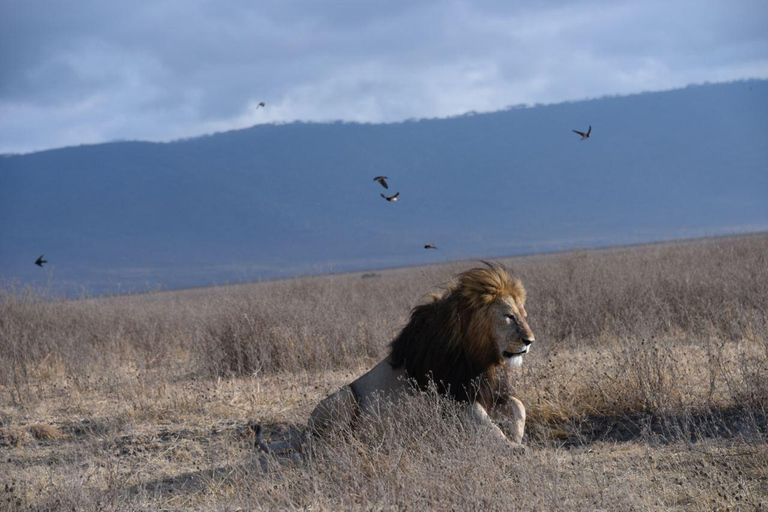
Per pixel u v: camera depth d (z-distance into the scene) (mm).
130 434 10375
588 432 9453
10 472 9227
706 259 23719
